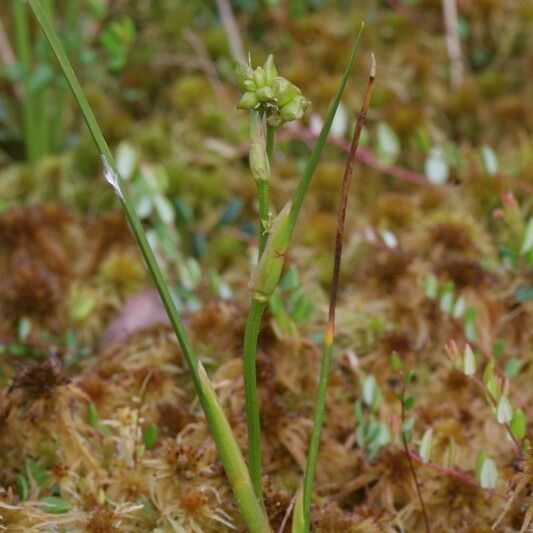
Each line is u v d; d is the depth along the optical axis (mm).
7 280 636
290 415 520
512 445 517
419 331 584
